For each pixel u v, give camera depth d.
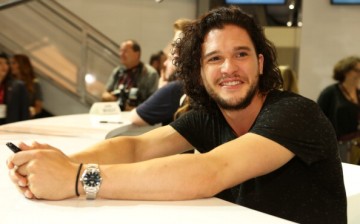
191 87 1.36
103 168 0.97
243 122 1.25
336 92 3.49
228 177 0.98
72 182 0.95
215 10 1.23
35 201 0.94
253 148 1.02
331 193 1.16
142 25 5.52
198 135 1.38
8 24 5.06
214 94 1.22
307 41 5.25
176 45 1.46
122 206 0.91
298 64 5.27
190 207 0.91
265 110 1.12
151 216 0.85
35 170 0.95
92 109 2.86
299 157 1.07
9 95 3.13
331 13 5.18
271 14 5.29
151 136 1.39
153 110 2.32
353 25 5.17
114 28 5.41
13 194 0.99
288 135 1.04
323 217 1.13
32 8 5.08
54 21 5.17
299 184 1.13
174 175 0.96
